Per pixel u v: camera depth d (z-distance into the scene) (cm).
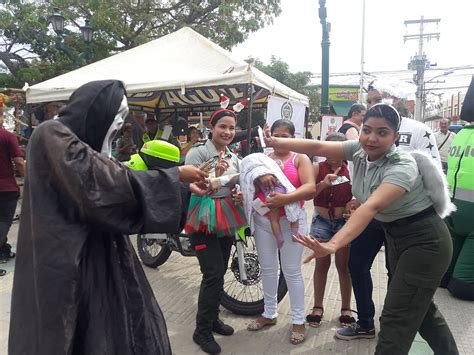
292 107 584
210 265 297
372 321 325
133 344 156
